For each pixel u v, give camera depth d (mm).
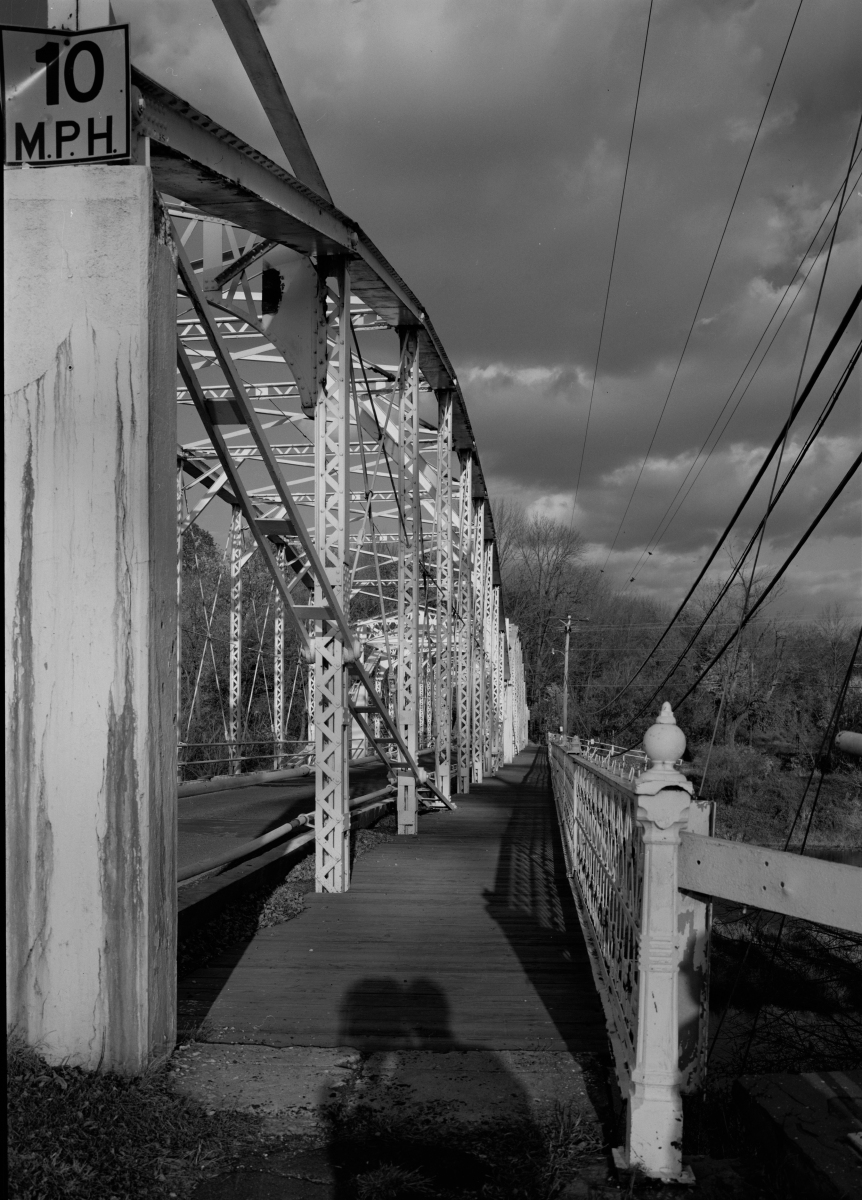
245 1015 4969
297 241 7746
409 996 5379
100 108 3949
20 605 3887
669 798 3020
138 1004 3768
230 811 15352
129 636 3842
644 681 58156
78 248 3936
